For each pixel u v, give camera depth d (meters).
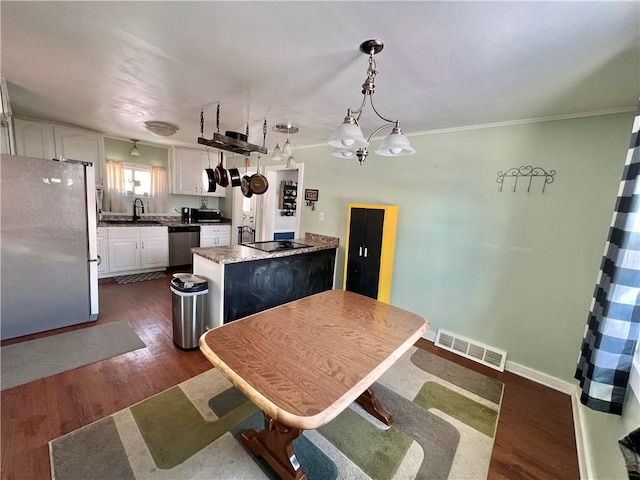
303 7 1.14
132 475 1.40
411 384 2.29
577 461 1.65
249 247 3.19
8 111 2.50
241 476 1.44
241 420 1.79
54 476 1.37
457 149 2.73
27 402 1.82
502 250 2.54
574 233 2.21
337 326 1.66
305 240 3.91
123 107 2.68
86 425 1.68
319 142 3.82
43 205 2.56
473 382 2.35
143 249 4.66
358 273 3.26
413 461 1.59
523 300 2.47
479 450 1.69
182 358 2.41
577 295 2.22
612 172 2.04
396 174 3.17
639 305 1.25
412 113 2.38
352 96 2.07
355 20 1.21
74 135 3.74
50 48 1.59
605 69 1.48
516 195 2.44
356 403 2.01
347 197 3.63
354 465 1.54
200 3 1.16
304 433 1.74
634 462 0.95
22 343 2.47
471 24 1.18
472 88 1.81
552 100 1.92
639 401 1.15
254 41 1.42
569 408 2.09
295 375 1.18
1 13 1.28
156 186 5.13
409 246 3.11
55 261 2.67
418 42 1.34
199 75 1.87
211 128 3.27
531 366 2.46
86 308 2.91
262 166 4.97
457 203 2.76
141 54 1.63
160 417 1.77
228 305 2.66
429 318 3.03
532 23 1.15
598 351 1.35
